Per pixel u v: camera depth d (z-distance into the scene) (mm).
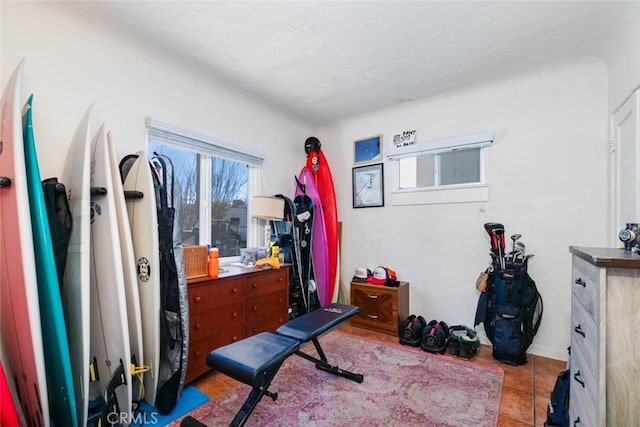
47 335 1408
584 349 1157
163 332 1741
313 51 2168
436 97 2980
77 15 1786
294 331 1779
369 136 3484
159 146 2354
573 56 2209
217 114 2699
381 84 2697
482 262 2742
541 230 2477
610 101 2148
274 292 2646
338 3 1686
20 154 1349
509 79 2588
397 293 2889
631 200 1755
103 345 1620
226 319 2186
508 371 2180
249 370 1280
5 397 1233
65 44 1788
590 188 2291
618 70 1979
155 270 1703
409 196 3166
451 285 2904
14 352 1423
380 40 2031
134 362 1646
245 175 3115
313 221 3279
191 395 1875
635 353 917
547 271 2447
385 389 1924
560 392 1522
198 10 1745
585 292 1158
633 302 924
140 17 1806
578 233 2336
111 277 1586
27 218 1325
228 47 2127
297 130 3680
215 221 2805
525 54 2189
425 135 3076
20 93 1371
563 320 2379
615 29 1862
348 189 3652
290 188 3570
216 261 2180
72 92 1819
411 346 2635
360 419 1620
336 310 2176
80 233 1500
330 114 3463
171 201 1838
